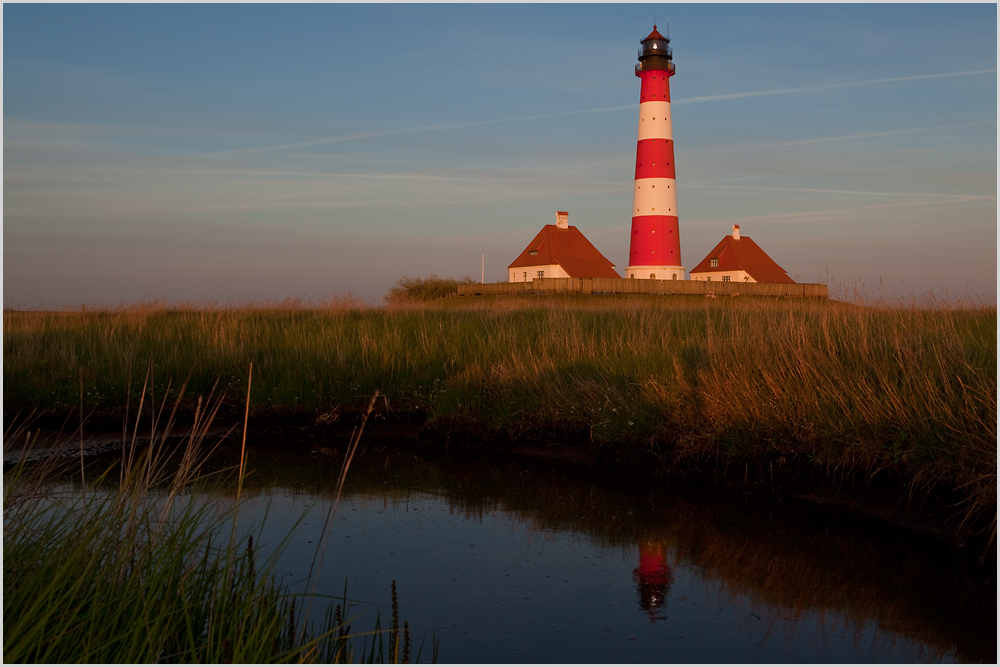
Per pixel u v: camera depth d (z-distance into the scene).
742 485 7.21
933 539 5.75
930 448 6.12
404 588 5.12
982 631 4.54
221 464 8.43
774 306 11.62
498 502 7.16
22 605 3.26
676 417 7.89
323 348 11.69
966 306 9.59
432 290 46.94
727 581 5.34
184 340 12.28
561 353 10.38
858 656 4.24
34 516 3.99
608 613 4.80
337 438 9.82
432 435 9.60
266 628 3.62
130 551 3.77
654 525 6.47
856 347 7.77
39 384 10.28
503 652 4.23
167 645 3.42
